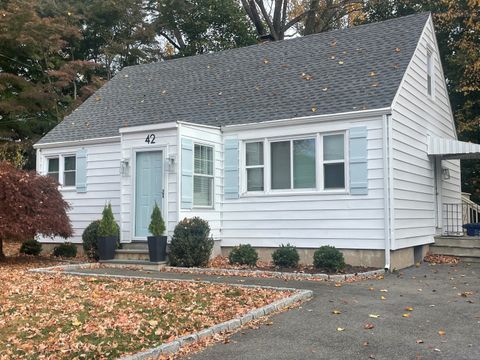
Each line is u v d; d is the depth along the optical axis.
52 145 16.72
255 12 31.50
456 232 16.81
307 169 12.79
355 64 14.14
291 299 8.12
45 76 26.27
